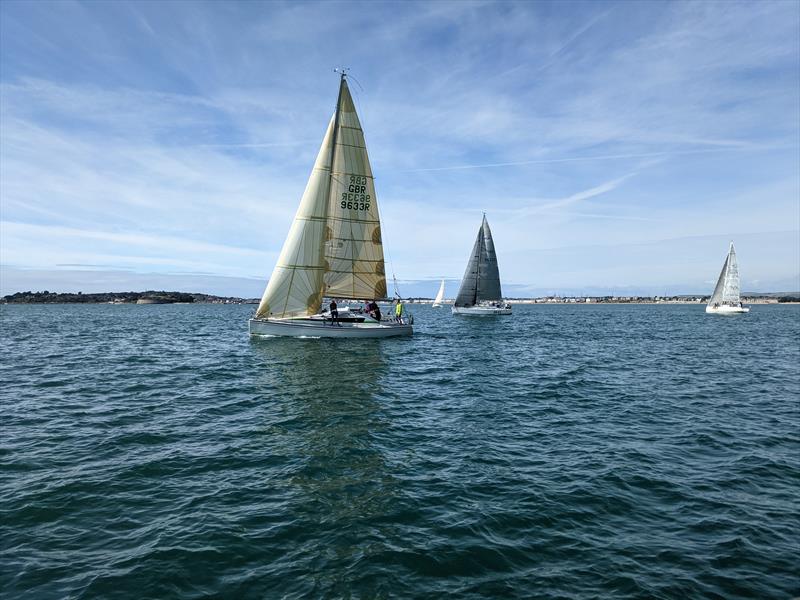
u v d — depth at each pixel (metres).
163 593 4.98
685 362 24.97
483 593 5.05
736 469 8.95
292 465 8.80
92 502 7.14
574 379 19.22
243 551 5.81
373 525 6.52
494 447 10.12
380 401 14.47
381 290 32.66
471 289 68.25
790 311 138.25
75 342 33.44
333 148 29.58
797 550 6.02
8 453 9.35
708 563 5.70
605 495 7.66
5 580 5.15
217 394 15.27
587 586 5.21
